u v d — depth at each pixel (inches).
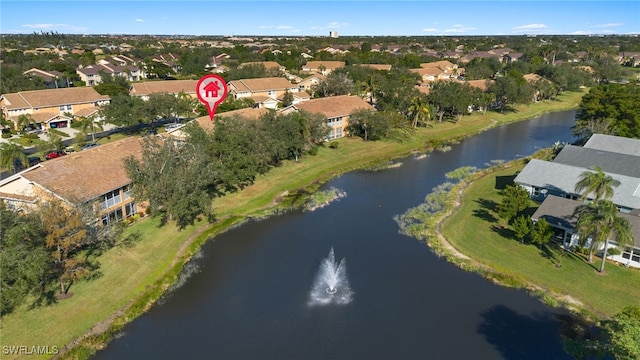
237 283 1923.0
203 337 1605.6
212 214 2428.6
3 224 1552.7
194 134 2640.3
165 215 2383.1
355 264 2060.8
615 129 3656.5
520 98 5260.8
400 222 2460.6
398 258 2103.8
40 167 2138.3
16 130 3951.8
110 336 1579.7
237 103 4707.2
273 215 2546.8
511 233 2268.7
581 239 1951.3
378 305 1779.0
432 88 4933.6
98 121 4018.2
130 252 2048.5
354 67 6387.8
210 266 2044.8
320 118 3550.7
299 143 3275.1
